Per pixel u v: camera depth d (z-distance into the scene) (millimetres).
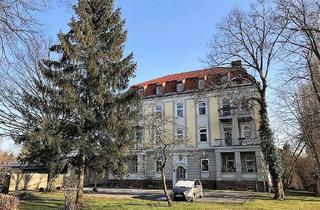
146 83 49250
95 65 21219
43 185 38094
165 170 42656
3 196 12867
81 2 21938
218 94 33719
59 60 21422
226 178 39312
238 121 40875
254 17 28250
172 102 45125
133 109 22516
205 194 30141
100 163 20609
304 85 18141
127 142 21203
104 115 21344
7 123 23078
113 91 22109
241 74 29047
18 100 22766
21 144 21203
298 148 35094
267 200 24422
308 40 16438
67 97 20203
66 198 15758
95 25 23062
